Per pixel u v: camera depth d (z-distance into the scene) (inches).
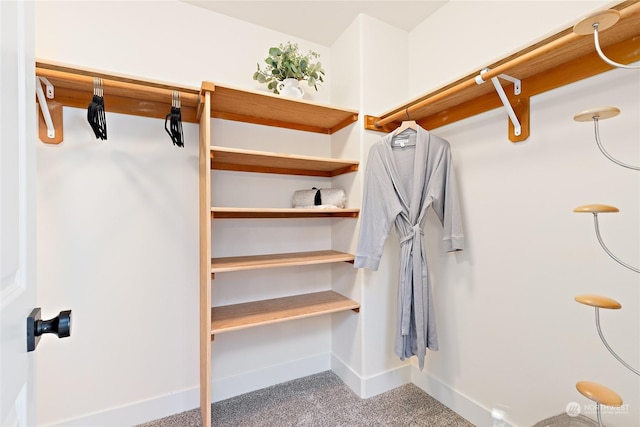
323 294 80.6
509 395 55.1
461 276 64.6
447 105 64.4
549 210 49.3
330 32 79.3
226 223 71.4
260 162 69.5
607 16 31.1
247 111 71.1
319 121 79.0
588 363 44.9
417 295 60.2
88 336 58.3
